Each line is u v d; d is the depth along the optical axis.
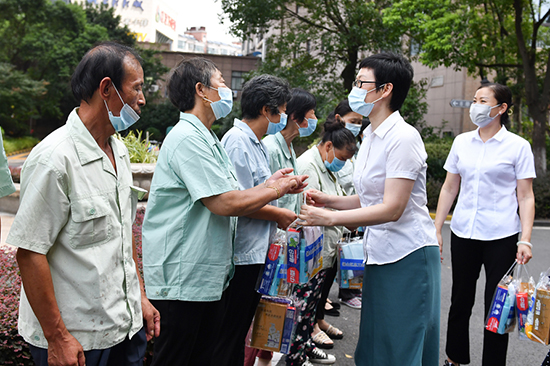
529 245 2.80
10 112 32.81
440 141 14.92
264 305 2.66
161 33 94.38
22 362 2.45
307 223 2.19
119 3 88.25
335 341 3.78
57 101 34.66
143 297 1.99
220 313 2.29
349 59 16.14
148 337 1.95
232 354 2.57
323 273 3.19
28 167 1.52
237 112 23.78
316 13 15.62
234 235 2.35
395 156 2.13
